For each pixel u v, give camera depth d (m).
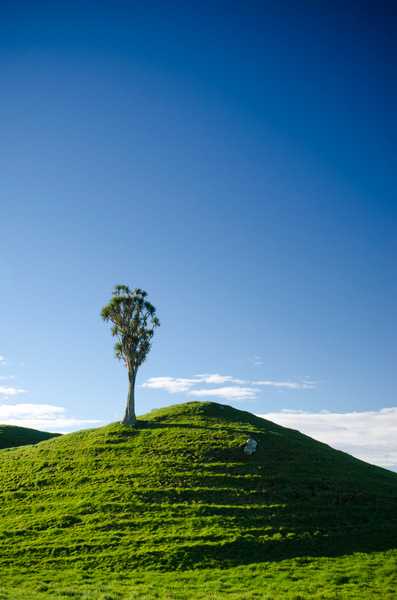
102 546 43.44
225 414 86.69
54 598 31.38
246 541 44.88
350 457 80.94
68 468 64.44
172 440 71.06
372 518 52.91
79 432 82.81
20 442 100.88
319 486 59.56
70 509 51.62
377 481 66.44
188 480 57.81
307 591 35.12
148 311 85.31
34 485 60.00
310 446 77.50
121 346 83.69
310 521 50.41
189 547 43.06
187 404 91.62
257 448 69.25
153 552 42.12
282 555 43.22
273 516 50.56
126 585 36.16
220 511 50.75
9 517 51.25
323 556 43.53
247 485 57.56
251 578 38.03
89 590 34.19
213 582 36.97
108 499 53.38
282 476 60.78
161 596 33.50
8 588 34.44
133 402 81.94
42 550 42.81
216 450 67.00
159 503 52.25
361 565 41.12
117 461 64.75
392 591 35.28
